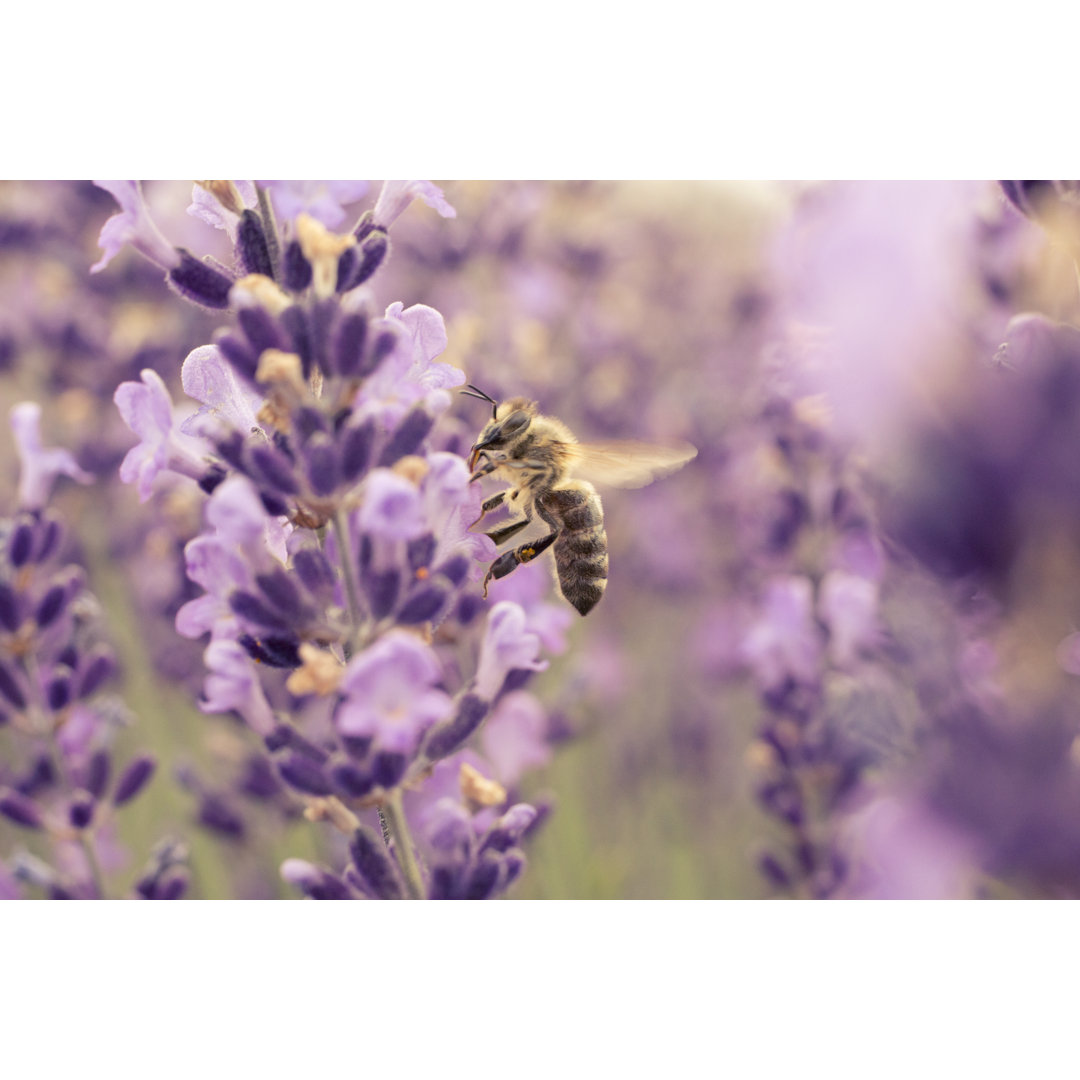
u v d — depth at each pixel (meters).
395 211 0.09
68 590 0.12
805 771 0.12
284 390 0.09
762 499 0.13
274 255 0.09
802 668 0.12
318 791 0.09
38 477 0.11
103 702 0.13
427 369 0.09
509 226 0.15
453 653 0.11
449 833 0.09
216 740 0.14
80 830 0.12
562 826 0.15
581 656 0.15
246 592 0.09
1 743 0.14
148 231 0.09
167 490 0.14
